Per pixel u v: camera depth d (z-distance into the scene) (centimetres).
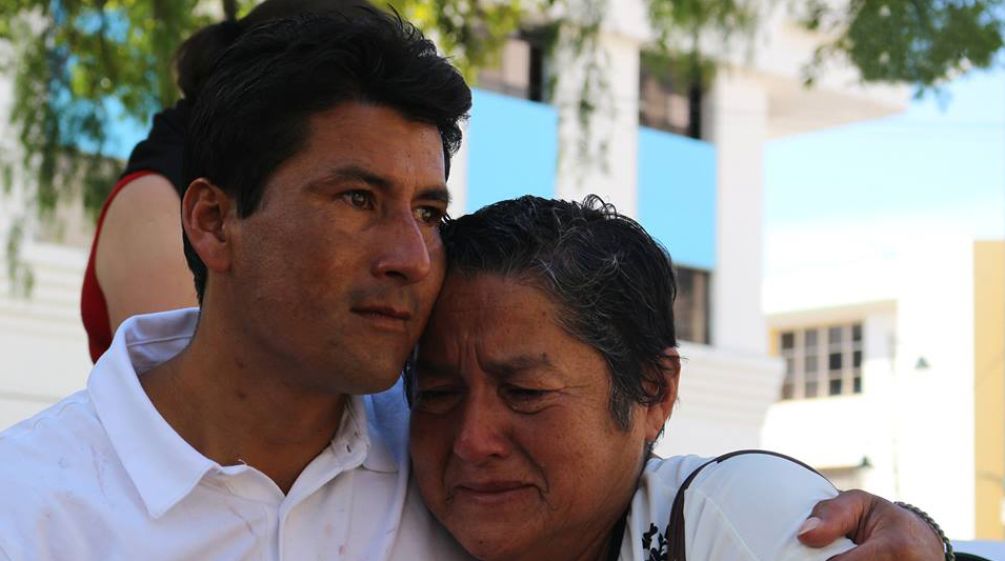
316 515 194
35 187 640
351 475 199
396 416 214
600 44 658
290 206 172
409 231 174
